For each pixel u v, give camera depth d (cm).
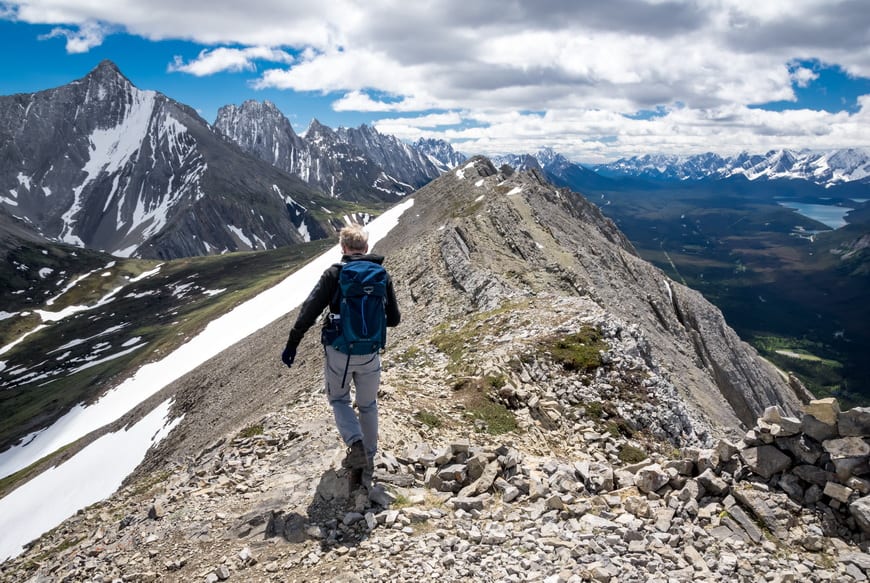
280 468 475
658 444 707
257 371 2873
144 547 400
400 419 572
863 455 338
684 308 4172
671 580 305
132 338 8881
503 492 410
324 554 352
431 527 372
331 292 376
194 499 455
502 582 313
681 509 370
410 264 2716
